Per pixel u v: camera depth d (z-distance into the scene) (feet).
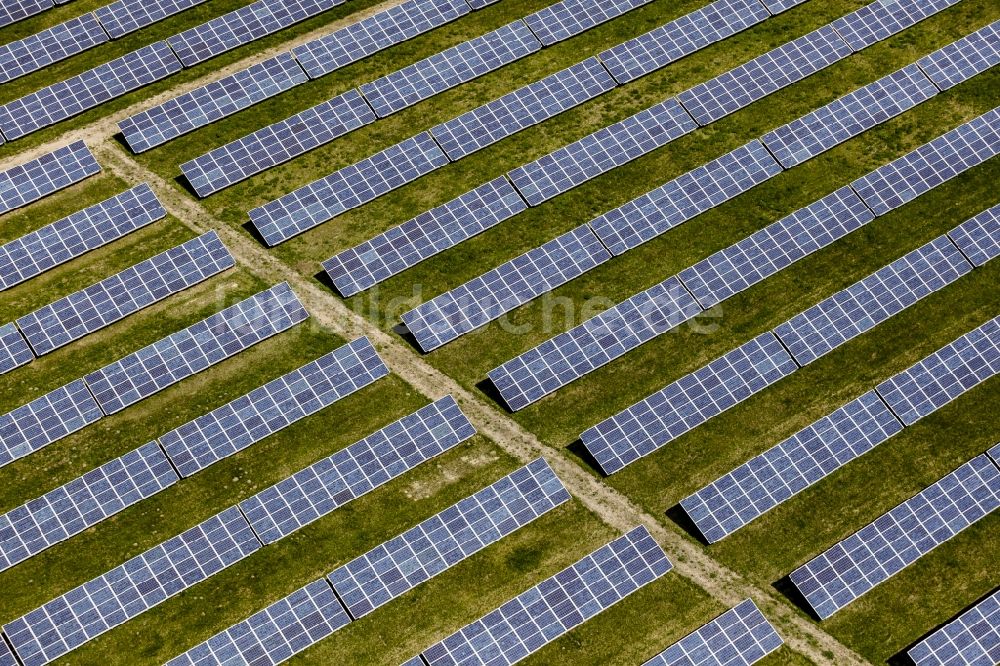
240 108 229.25
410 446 190.60
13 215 213.87
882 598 182.70
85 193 217.56
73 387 192.85
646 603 180.75
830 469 192.03
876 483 191.93
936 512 187.83
